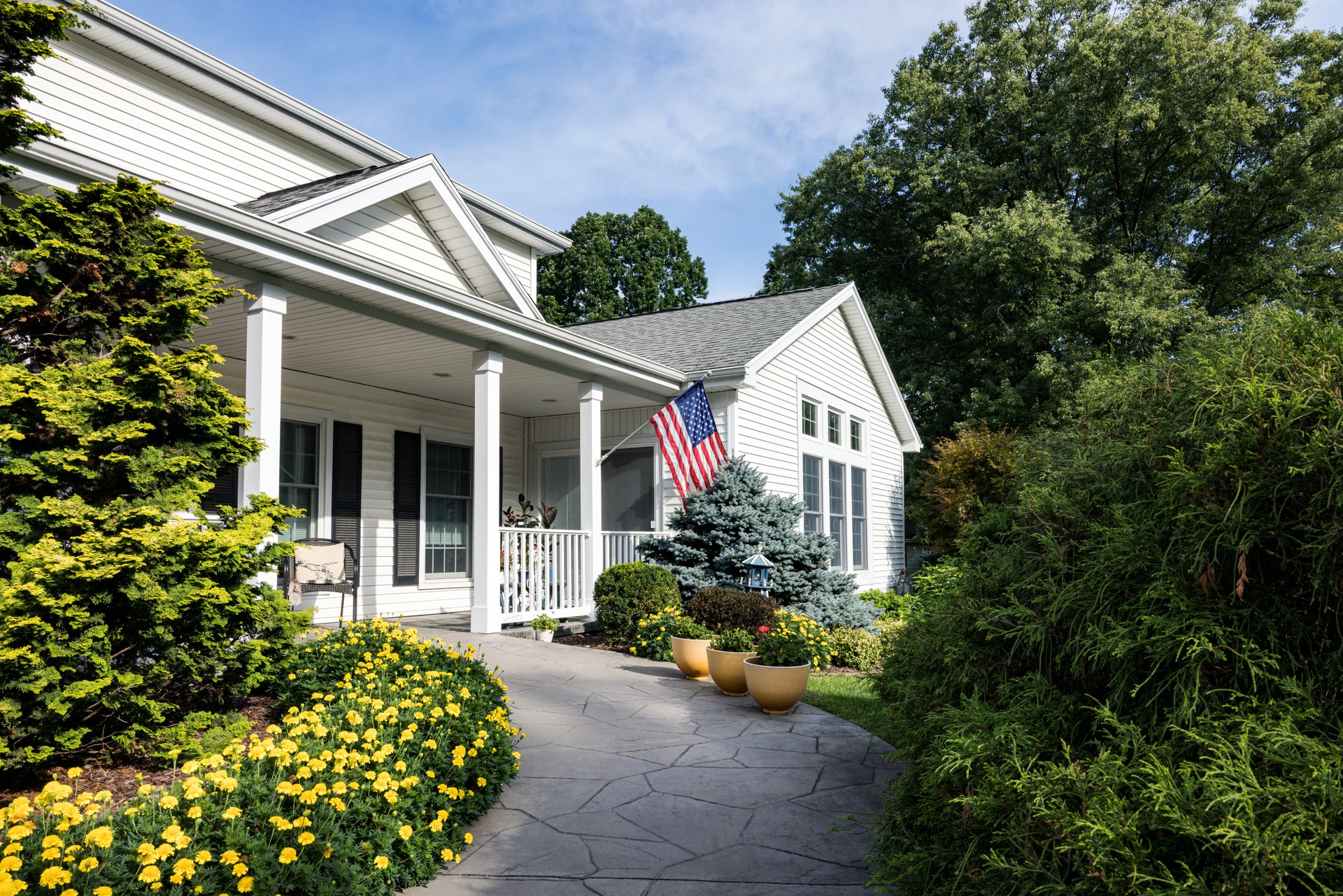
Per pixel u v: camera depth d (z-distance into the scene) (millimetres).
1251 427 2244
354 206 8836
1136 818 1909
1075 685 2699
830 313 16172
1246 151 25875
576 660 8438
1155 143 24516
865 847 3891
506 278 10531
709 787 4762
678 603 10109
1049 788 2148
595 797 4562
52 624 3928
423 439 12656
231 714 4805
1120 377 3002
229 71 9492
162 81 9289
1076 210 26172
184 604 4305
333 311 7906
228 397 5016
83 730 3977
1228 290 26609
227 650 4695
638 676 7914
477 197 12398
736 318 15758
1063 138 24328
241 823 2885
